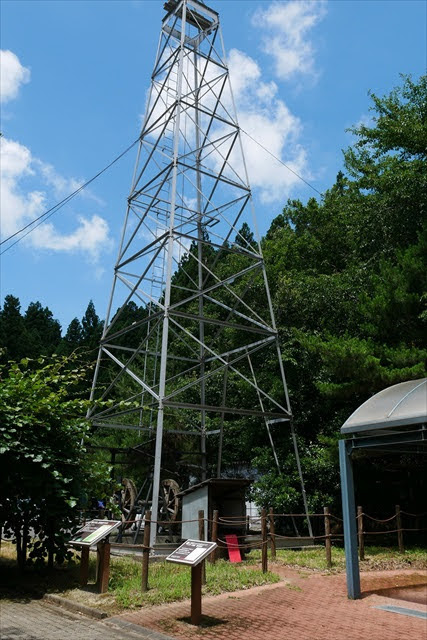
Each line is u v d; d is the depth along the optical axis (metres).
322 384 15.32
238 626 7.09
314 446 18.33
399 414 8.41
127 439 22.97
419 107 18.19
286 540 14.37
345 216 23.06
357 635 6.59
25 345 39.12
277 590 9.18
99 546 9.30
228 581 9.59
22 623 7.20
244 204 17.84
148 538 9.03
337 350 14.59
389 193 18.03
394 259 18.23
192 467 19.50
